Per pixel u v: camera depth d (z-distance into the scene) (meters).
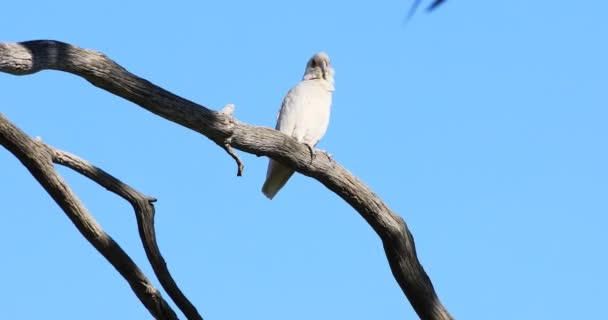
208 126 12.40
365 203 14.38
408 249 14.71
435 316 15.04
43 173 11.38
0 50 10.68
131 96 11.90
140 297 12.35
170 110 12.12
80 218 11.70
